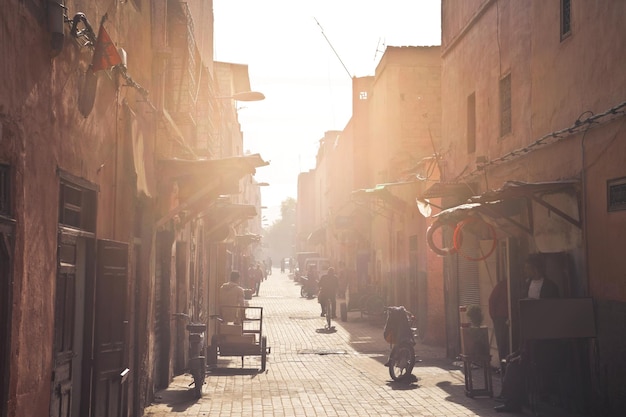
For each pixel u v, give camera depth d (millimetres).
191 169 11539
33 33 5312
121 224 8539
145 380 10461
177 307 14414
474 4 15930
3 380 4781
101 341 7254
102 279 7273
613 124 9461
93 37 6633
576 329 9766
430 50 27594
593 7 10062
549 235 11492
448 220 13672
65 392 6426
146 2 10094
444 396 11594
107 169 7773
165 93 12586
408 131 27406
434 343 19641
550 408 10305
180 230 13508
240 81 32438
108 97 7727
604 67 9766
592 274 10008
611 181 9523
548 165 11648
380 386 12727
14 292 4945
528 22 12633
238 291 15477
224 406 10789
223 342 14875
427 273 20203
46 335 5699
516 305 12578
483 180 15180
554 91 11438
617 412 9164
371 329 24391
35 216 5406
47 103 5664
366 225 35219
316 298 43062
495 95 14523
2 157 4754
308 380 13508
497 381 13008
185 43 12391
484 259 13602
